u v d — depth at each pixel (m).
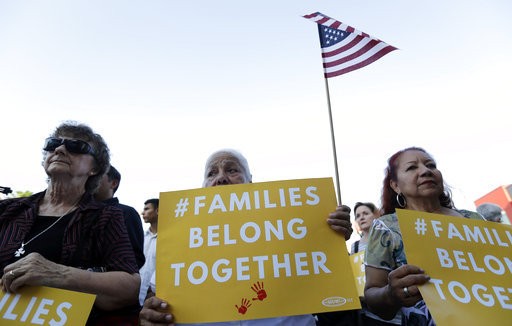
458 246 1.90
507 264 1.87
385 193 2.67
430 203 2.43
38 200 2.23
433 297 1.69
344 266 1.85
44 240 1.97
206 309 1.75
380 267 2.13
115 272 1.89
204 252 1.91
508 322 1.66
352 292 1.77
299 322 2.00
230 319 1.72
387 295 1.83
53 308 1.66
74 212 2.12
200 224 2.00
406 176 2.47
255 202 2.06
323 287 1.79
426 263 1.81
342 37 4.61
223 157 2.69
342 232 1.94
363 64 4.38
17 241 1.97
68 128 2.37
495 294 1.75
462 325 1.62
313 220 1.99
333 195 2.07
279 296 1.77
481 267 1.84
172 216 2.05
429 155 2.54
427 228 1.93
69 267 1.79
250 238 1.94
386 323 2.27
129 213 2.66
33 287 1.71
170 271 1.87
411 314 2.03
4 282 1.70
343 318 2.38
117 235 2.06
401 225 1.90
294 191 2.09
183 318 1.74
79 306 1.68
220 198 2.09
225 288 1.81
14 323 1.62
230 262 1.87
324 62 4.54
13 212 2.12
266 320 1.97
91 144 2.35
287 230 1.96
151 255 3.20
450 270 1.80
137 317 1.99
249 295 1.78
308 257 1.88
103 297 1.81
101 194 3.29
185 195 2.12
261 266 1.86
